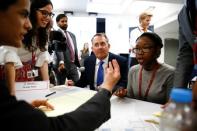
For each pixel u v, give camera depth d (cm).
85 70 216
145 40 152
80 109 59
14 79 131
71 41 337
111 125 95
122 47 763
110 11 717
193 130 39
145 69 160
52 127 50
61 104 131
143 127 92
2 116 40
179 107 40
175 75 129
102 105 61
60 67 295
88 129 57
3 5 46
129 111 119
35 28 154
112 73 70
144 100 158
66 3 636
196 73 82
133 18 768
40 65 168
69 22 735
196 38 81
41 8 154
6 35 49
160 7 587
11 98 44
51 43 245
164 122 43
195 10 100
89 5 685
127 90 167
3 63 127
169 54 565
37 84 132
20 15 50
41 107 122
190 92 41
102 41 199
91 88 208
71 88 184
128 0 590
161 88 150
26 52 154
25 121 42
